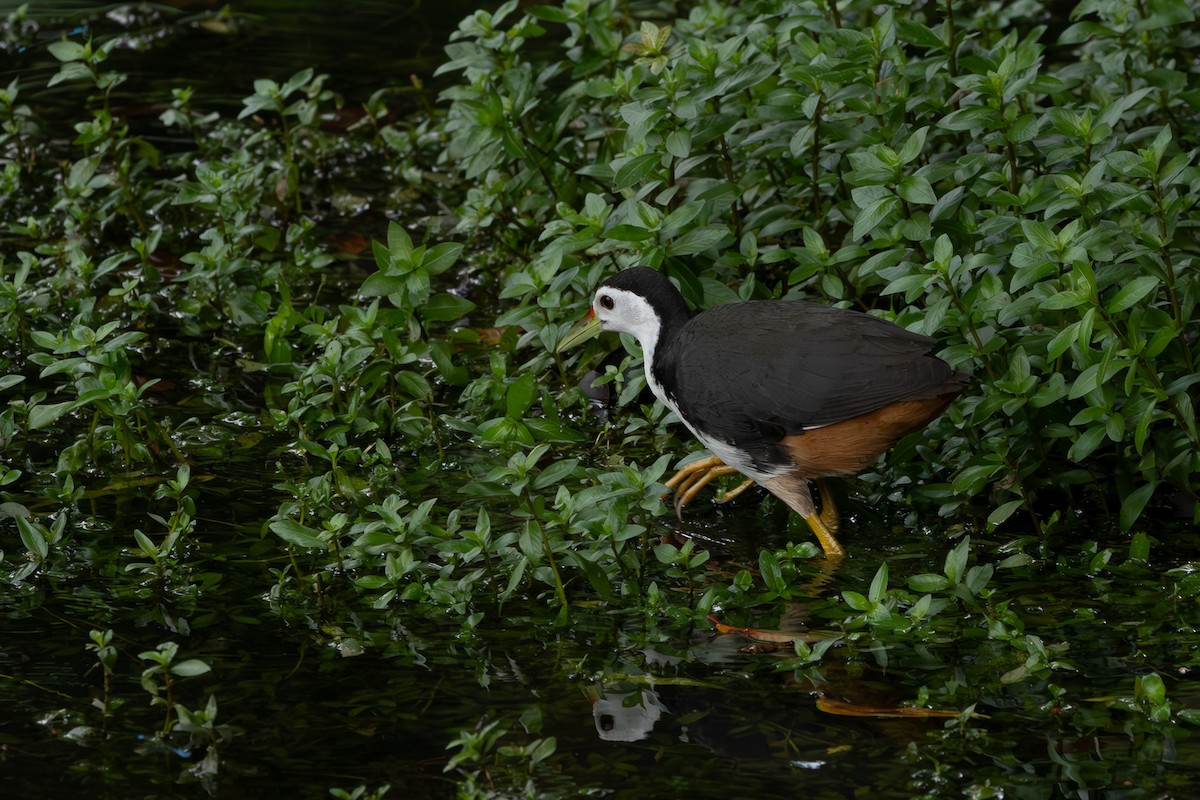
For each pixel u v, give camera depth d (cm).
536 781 727
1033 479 1005
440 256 1075
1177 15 1219
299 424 1091
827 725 777
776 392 944
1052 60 1741
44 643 857
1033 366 983
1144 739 753
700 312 1037
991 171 1035
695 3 1906
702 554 901
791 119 1122
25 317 1289
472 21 1326
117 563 955
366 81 1848
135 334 1064
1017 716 779
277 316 1206
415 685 817
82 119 1752
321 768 738
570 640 867
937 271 913
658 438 1132
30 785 723
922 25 1105
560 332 1148
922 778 727
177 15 2044
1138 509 941
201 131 1709
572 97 1364
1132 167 915
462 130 1355
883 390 911
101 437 1076
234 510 1028
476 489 870
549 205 1333
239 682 818
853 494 1061
